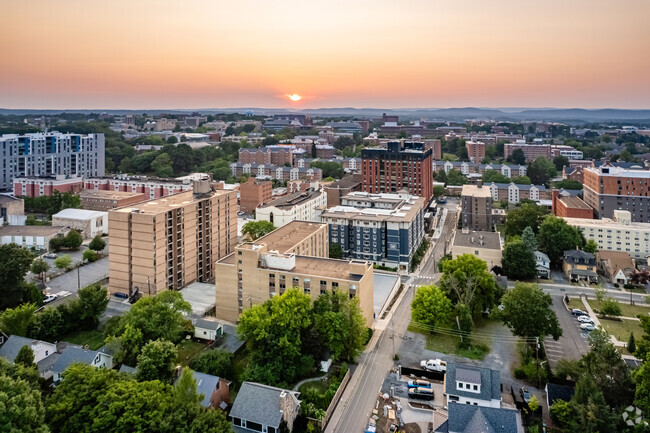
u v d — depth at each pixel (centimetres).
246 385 8838
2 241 19262
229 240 17875
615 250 19375
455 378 9506
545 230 19088
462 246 17712
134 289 14538
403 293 16225
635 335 12750
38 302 13900
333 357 10844
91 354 9894
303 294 11169
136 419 7019
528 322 11300
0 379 6906
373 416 9238
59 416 7200
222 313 13375
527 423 8856
